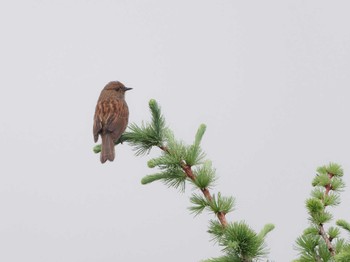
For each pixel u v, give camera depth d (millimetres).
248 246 6754
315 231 7727
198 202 7742
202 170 8023
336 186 8523
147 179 8625
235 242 6652
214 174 7914
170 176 8617
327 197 8195
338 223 7738
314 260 7512
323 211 7785
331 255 7422
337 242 7648
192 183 8102
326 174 8719
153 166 8617
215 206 7422
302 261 7586
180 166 8562
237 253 6871
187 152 8523
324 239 7539
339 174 8805
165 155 8617
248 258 6816
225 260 6863
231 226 6906
